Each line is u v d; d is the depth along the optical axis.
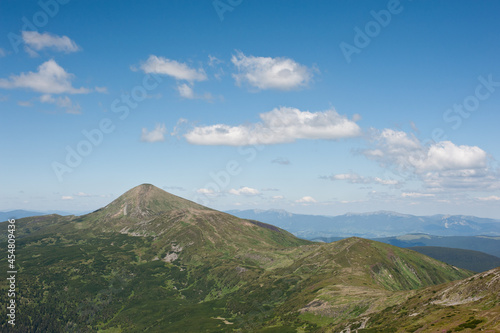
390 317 163.62
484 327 104.94
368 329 155.88
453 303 145.38
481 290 140.00
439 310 139.88
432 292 172.75
